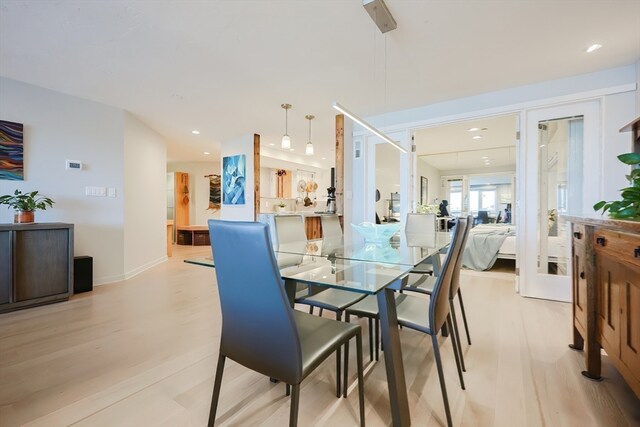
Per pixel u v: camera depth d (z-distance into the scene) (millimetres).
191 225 8523
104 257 3811
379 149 4469
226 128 5012
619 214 1376
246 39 2369
